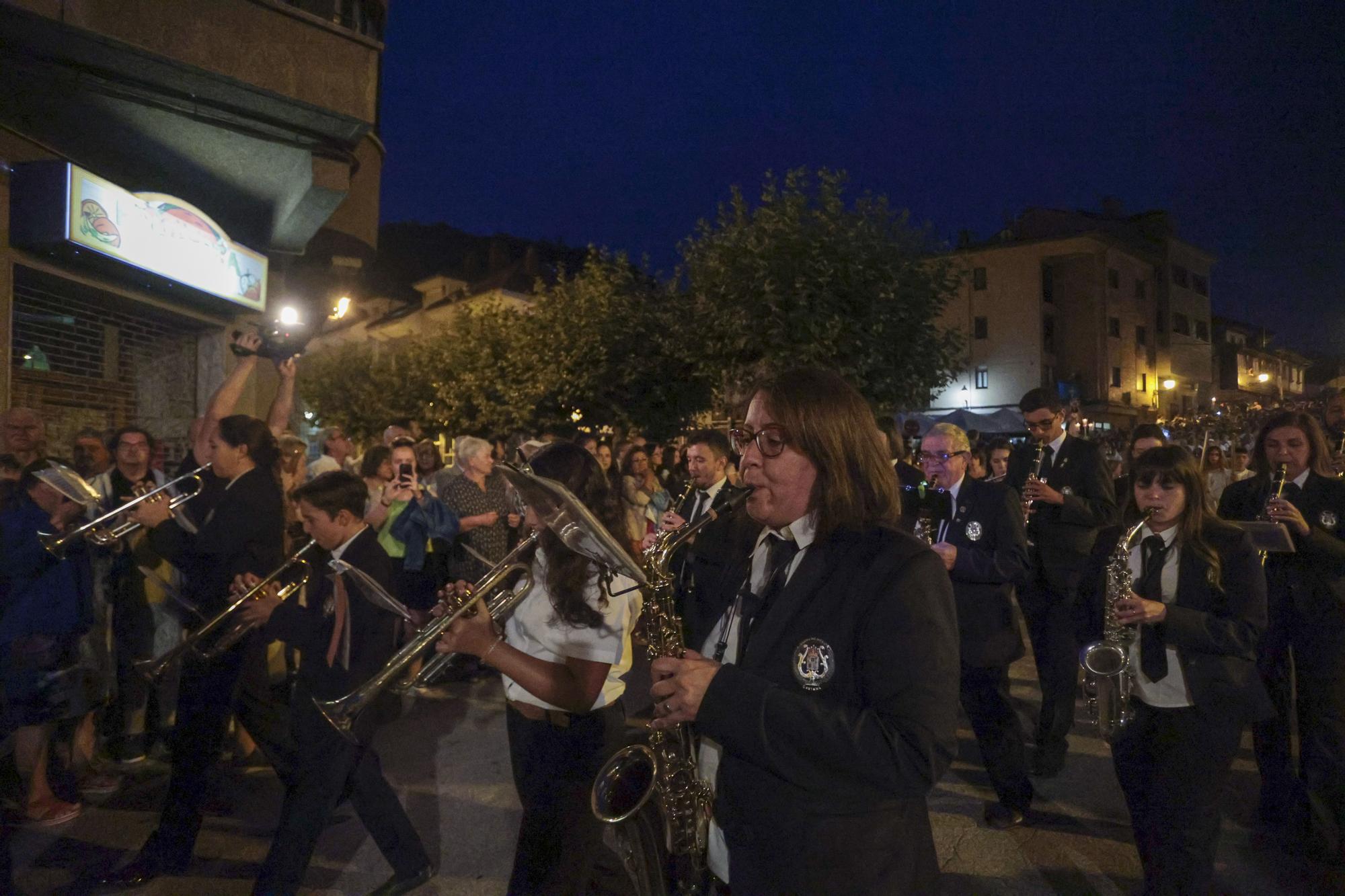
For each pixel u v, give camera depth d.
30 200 5.60
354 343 29.48
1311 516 3.92
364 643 2.89
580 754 2.43
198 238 7.09
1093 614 3.12
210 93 6.13
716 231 14.09
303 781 2.87
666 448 11.56
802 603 1.53
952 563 3.76
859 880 1.43
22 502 3.93
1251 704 2.71
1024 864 3.67
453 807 4.28
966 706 4.04
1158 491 2.95
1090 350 35.22
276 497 3.76
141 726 4.97
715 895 1.69
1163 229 39.81
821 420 1.57
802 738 1.38
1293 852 3.77
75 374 6.59
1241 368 46.25
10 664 3.86
